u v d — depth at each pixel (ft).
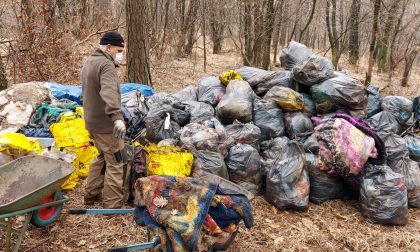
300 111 16.80
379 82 49.03
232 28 47.80
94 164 13.20
